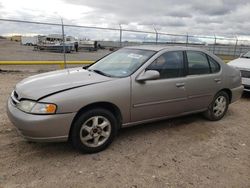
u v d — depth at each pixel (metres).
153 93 4.37
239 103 7.52
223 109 5.73
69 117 3.57
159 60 4.55
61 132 3.57
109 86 3.93
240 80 6.02
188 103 4.96
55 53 22.52
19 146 4.02
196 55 5.15
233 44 21.48
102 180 3.24
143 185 3.18
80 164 3.59
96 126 3.86
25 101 3.59
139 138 4.54
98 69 4.74
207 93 5.24
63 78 4.09
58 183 3.14
